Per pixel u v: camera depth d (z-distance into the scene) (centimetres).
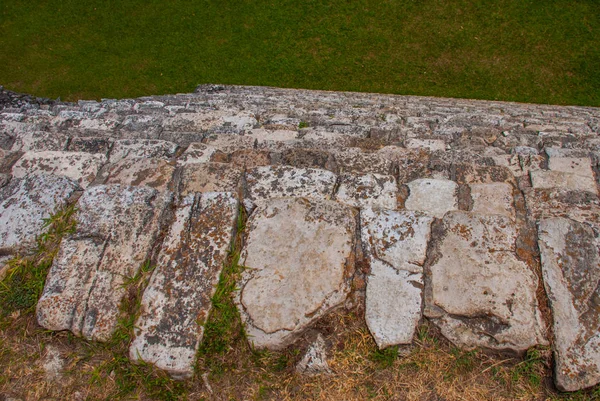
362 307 210
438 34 969
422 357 201
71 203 250
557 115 662
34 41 1031
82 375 204
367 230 229
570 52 921
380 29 985
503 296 203
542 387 193
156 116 502
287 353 205
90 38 1028
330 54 968
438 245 221
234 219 234
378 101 737
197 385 200
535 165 336
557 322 196
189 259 220
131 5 1063
